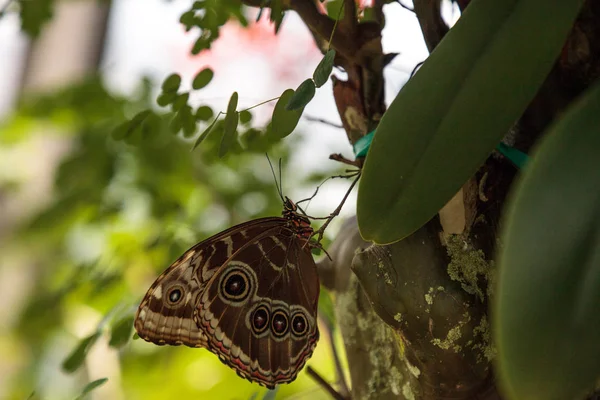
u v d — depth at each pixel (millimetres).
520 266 359
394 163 423
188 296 532
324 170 709
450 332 453
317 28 491
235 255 531
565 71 479
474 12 427
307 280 530
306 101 439
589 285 350
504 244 367
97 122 722
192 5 538
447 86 423
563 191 364
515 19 422
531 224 364
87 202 700
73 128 739
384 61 493
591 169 365
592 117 376
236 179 711
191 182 708
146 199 697
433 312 452
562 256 355
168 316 529
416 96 425
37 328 792
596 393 431
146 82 724
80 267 679
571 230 358
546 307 351
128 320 551
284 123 448
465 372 458
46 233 721
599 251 353
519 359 350
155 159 699
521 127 485
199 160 705
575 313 348
